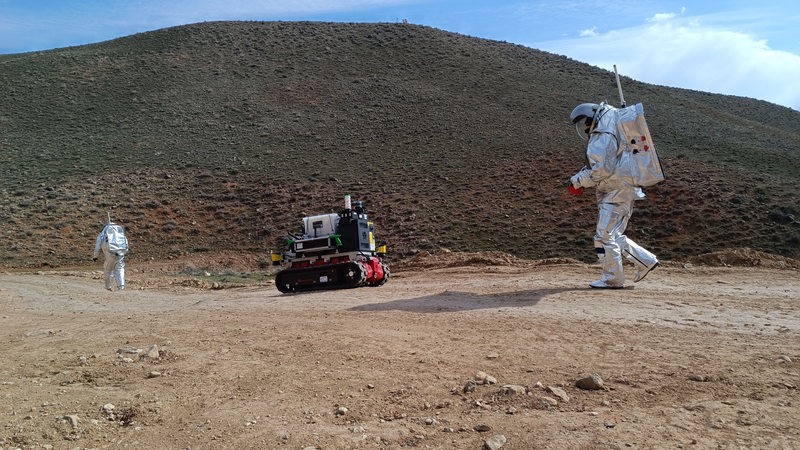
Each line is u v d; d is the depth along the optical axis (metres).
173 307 14.56
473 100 64.69
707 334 8.57
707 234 35.81
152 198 46.94
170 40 83.06
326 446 4.92
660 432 5.00
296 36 87.12
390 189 46.66
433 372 6.92
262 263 38.03
